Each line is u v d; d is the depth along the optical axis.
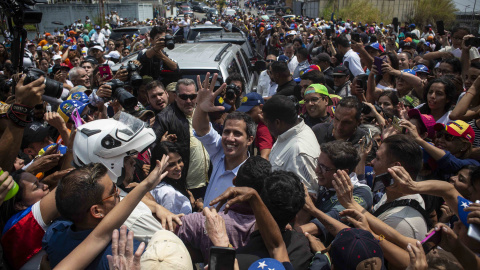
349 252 1.78
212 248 1.64
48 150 2.96
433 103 4.20
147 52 4.96
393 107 4.71
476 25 17.02
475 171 2.57
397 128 3.29
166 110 3.97
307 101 4.45
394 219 2.40
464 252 2.01
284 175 2.19
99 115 3.81
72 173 1.94
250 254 2.01
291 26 18.14
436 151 3.17
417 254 1.79
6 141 2.38
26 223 2.23
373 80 5.30
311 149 3.16
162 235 1.86
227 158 3.14
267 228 1.95
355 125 3.58
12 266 2.26
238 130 2.98
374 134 3.73
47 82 2.55
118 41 11.40
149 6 32.50
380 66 5.16
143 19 31.47
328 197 2.90
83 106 3.71
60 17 26.64
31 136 3.47
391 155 2.57
